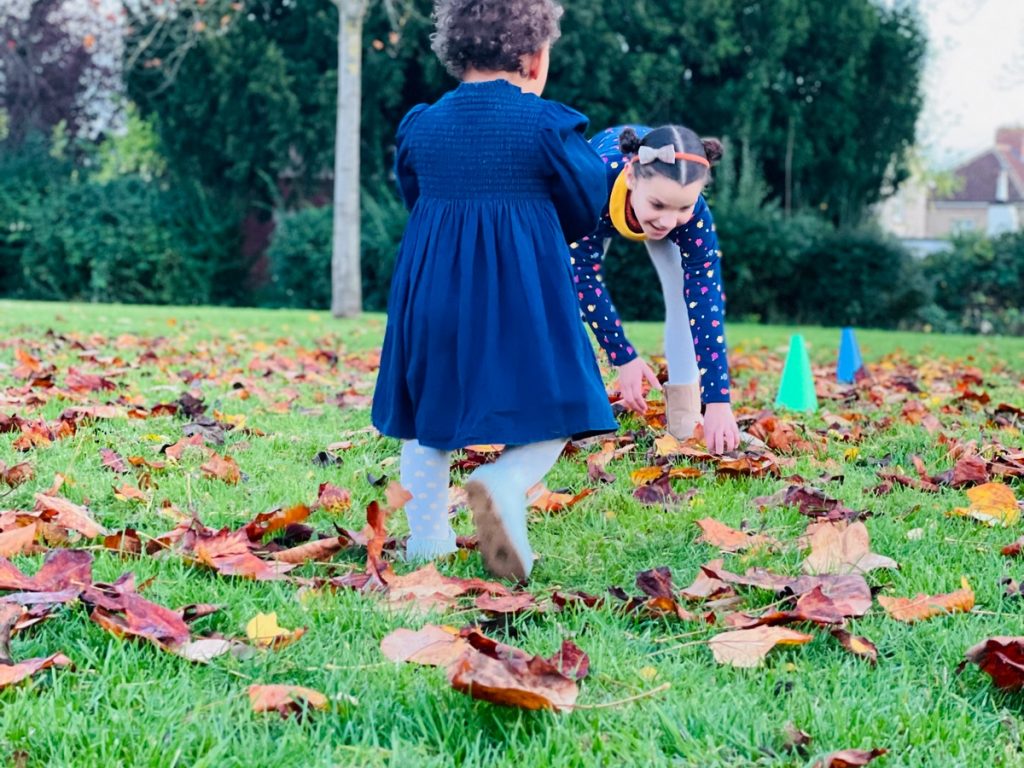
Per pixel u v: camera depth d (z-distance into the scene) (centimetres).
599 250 284
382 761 144
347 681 168
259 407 423
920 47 1973
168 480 293
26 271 1936
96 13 2211
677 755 150
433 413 223
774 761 147
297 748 147
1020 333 1833
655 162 245
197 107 1941
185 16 1805
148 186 2038
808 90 1983
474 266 222
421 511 237
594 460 323
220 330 880
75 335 730
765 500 283
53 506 243
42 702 154
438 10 236
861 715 160
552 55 1841
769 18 1875
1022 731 158
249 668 173
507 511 216
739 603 210
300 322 1075
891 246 1762
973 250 1869
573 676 168
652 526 261
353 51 1257
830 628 192
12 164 2038
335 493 275
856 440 382
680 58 1903
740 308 1805
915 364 796
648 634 192
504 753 147
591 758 146
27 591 194
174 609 198
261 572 216
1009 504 273
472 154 227
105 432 351
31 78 2222
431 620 196
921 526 265
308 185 2042
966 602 204
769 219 1753
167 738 148
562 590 215
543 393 217
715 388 274
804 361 465
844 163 1978
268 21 1986
